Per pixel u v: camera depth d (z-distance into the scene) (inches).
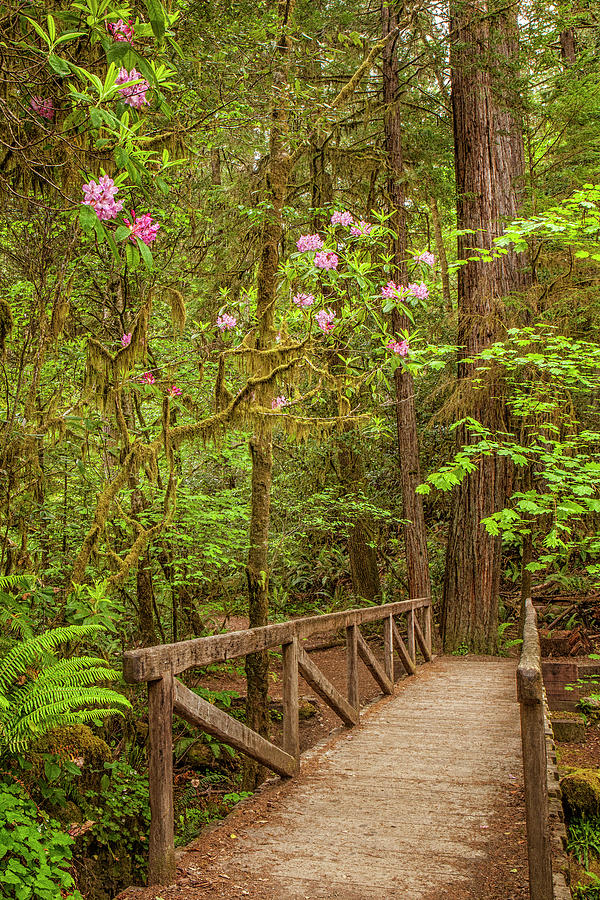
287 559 394.9
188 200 286.2
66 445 220.2
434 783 175.5
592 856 192.1
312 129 294.7
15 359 229.5
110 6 125.8
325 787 172.9
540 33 410.9
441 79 489.1
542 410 295.4
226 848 135.9
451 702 275.4
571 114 372.2
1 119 153.4
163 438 209.8
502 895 116.0
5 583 162.2
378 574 534.6
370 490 520.7
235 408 221.1
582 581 408.2
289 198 416.5
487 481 417.1
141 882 189.2
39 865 131.9
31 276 219.0
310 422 243.9
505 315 399.5
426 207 548.4
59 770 158.9
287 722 183.6
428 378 494.9
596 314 360.8
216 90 235.3
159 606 319.3
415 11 408.5
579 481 246.2
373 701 279.6
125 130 123.4
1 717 141.8
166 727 124.7
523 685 107.3
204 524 287.4
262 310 256.7
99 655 230.2
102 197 123.5
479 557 418.9
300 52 286.7
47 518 218.7
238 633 154.9
